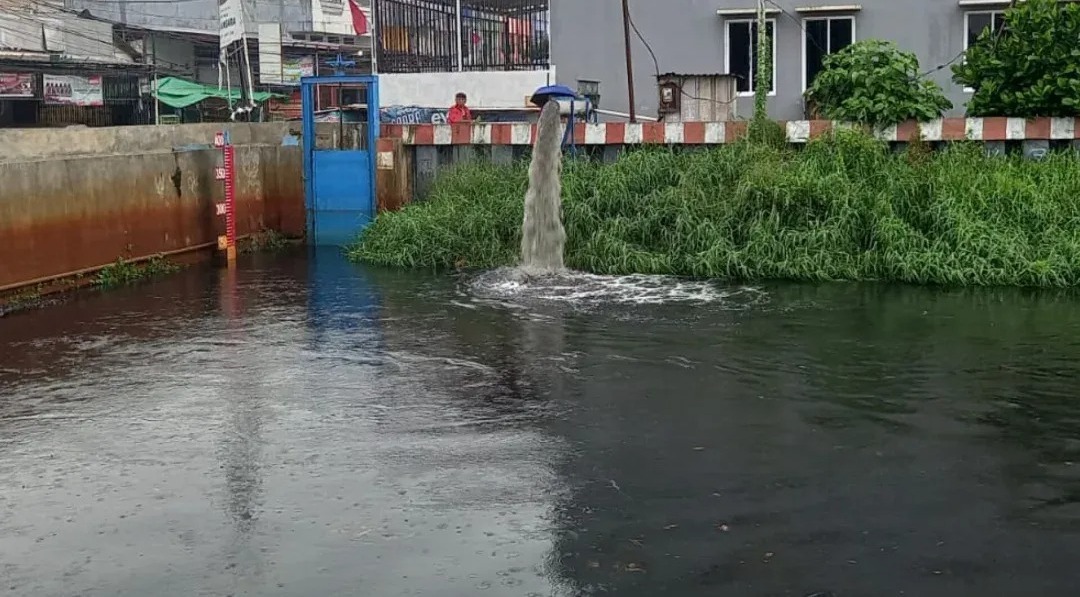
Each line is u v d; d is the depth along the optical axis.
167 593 4.59
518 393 7.47
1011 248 11.15
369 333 9.37
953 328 9.17
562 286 11.43
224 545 5.04
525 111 20.41
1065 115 13.21
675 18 19.67
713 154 13.21
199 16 34.09
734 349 8.60
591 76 20.22
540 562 4.82
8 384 7.83
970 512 5.30
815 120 14.48
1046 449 6.18
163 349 8.87
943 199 11.73
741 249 11.95
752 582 4.61
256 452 6.30
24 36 27.56
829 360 8.21
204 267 13.38
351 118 20.34
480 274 12.27
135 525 5.28
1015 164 12.71
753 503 5.45
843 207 11.89
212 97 29.89
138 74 29.47
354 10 35.00
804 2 19.09
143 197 13.02
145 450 6.36
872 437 6.43
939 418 6.77
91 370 8.21
